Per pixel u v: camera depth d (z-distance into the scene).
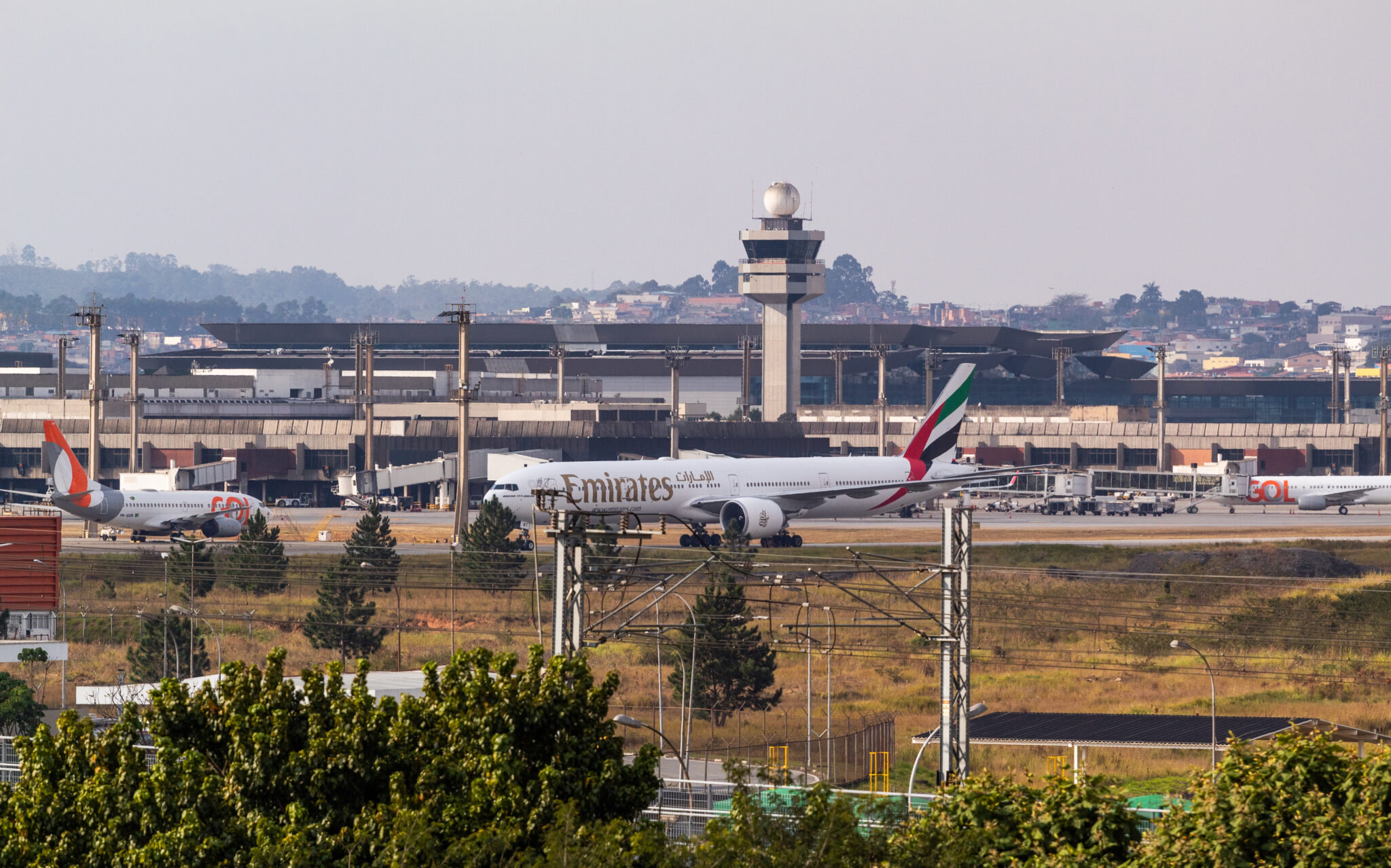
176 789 137.00
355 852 129.00
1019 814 142.00
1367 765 143.38
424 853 124.88
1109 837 139.00
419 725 141.88
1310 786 141.00
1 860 138.88
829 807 128.75
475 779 134.25
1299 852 131.00
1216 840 133.50
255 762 137.38
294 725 142.88
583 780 138.12
